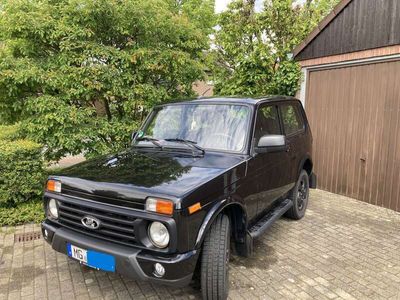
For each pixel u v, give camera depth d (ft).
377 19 18.38
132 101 18.60
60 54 17.57
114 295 10.26
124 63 18.35
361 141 20.20
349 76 20.67
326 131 22.27
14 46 17.76
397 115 18.24
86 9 17.46
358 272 11.82
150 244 8.24
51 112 16.94
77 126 17.78
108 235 8.77
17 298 10.05
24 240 13.99
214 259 9.18
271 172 12.69
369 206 19.36
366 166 19.98
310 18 29.81
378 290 10.74
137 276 8.20
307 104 23.43
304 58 23.04
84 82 17.42
